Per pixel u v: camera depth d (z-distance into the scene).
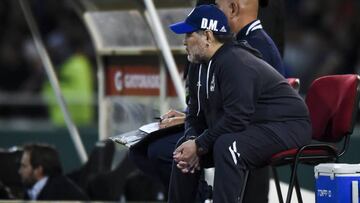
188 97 19.06
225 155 17.20
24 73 45.75
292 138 17.62
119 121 26.23
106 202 25.67
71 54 45.66
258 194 20.78
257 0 18.98
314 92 19.22
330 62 43.53
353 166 17.55
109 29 26.17
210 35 17.62
